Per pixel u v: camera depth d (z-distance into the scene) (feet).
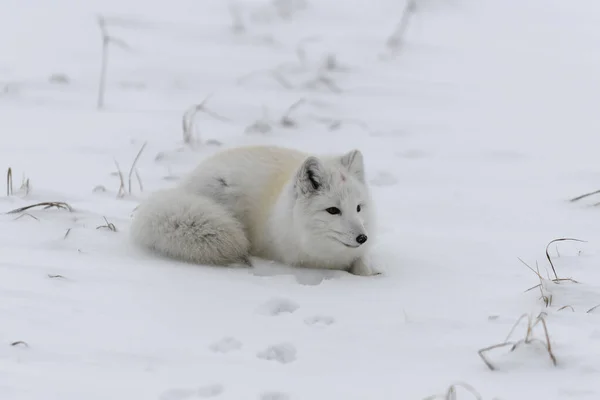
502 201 47.11
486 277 35.19
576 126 63.52
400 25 93.97
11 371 24.29
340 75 77.05
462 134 61.67
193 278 33.94
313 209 36.45
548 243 39.40
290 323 29.30
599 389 24.11
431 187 49.98
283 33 92.38
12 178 47.60
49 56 77.51
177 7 101.30
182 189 40.40
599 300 31.42
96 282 32.42
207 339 27.55
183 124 56.70
